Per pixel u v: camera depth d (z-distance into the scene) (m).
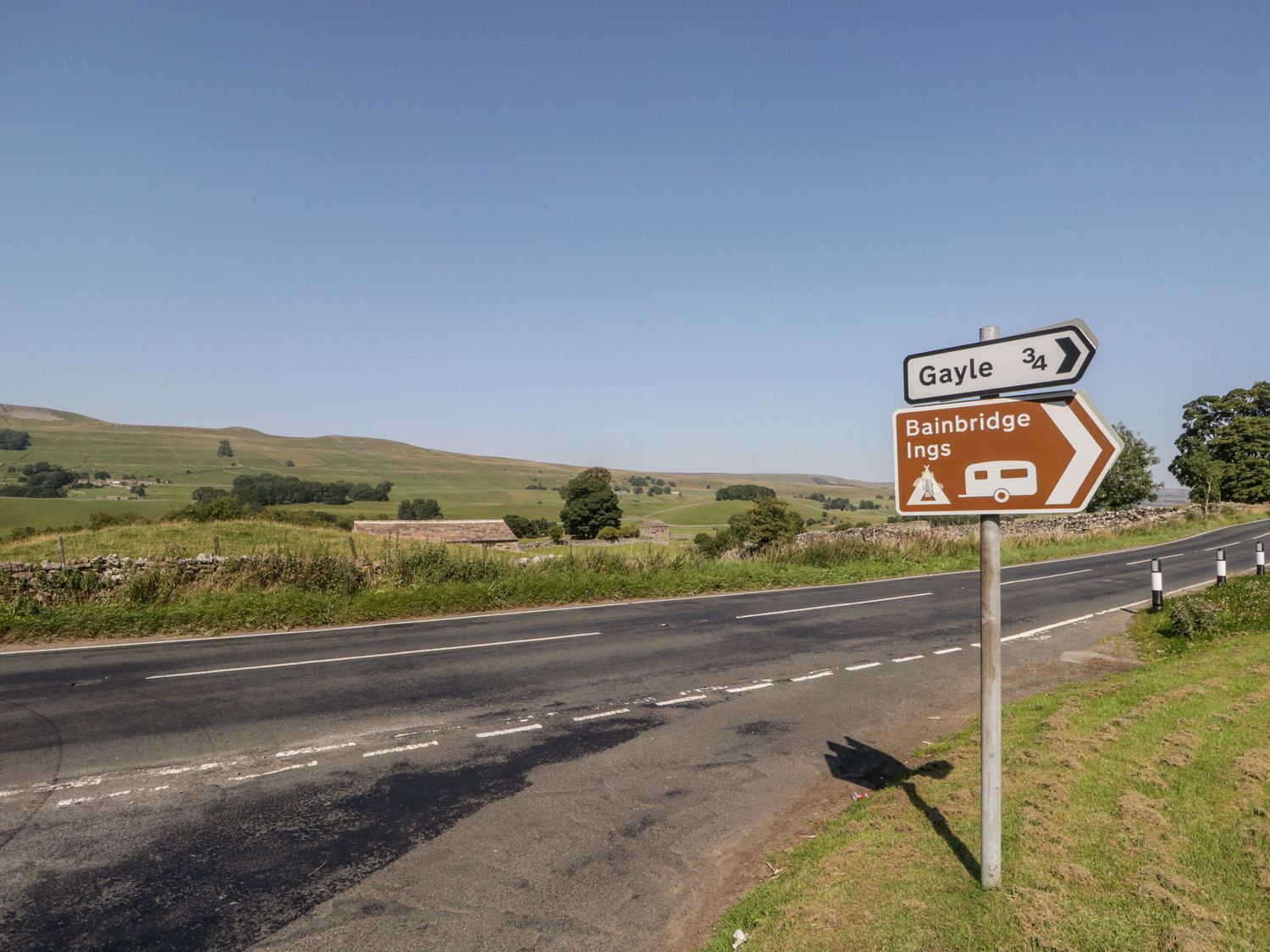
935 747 6.41
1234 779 4.73
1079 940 3.15
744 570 19.58
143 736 6.78
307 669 9.47
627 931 3.84
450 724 7.24
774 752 6.54
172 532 27.30
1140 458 47.59
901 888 3.74
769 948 3.40
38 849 4.65
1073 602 15.38
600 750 6.57
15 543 23.95
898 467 3.93
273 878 4.33
